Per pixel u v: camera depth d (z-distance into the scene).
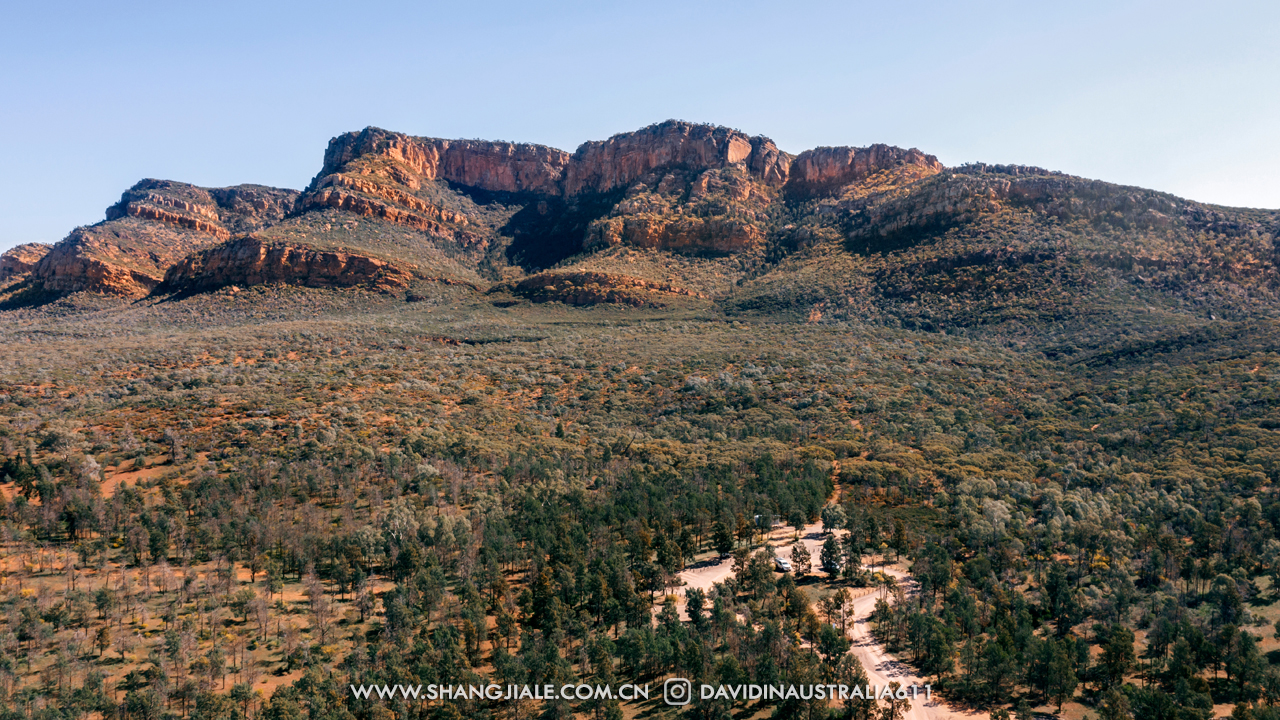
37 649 75.12
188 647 76.12
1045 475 129.00
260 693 70.00
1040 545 104.31
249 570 95.88
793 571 100.50
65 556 94.56
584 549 98.94
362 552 96.19
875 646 84.38
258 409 145.75
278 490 113.19
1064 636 84.88
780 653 77.50
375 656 75.62
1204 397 147.75
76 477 113.75
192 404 147.50
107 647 76.94
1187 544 100.69
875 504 120.81
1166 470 122.31
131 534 95.56
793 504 113.75
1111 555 98.94
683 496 115.56
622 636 80.88
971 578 96.06
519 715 71.25
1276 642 79.69
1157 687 74.94
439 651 77.12
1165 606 86.62
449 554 99.38
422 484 115.56
